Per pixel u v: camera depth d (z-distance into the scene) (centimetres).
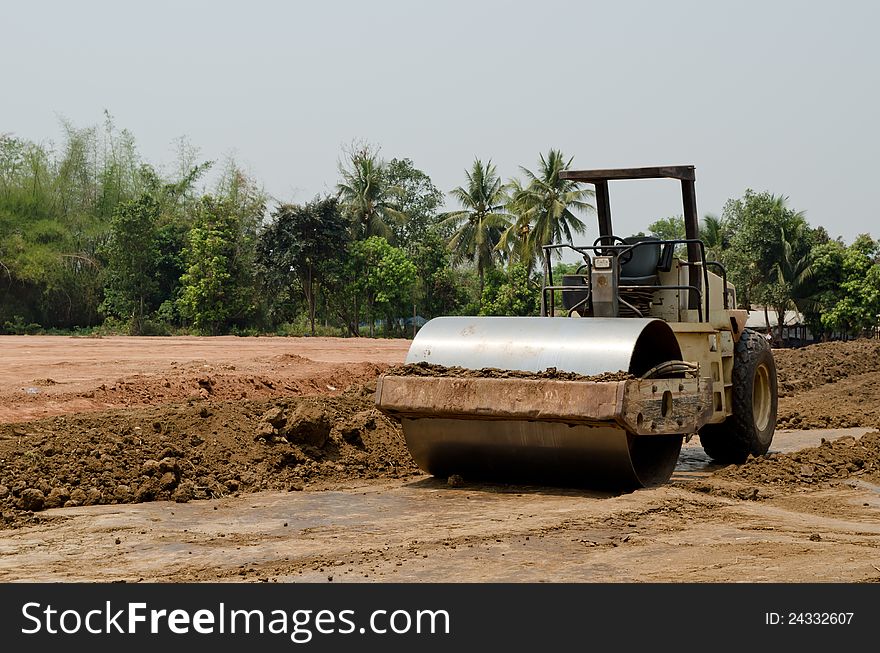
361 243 7538
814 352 3334
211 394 1909
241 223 7862
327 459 1378
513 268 7588
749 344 1492
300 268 7238
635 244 1342
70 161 7900
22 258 7044
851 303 6619
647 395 1135
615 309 1312
